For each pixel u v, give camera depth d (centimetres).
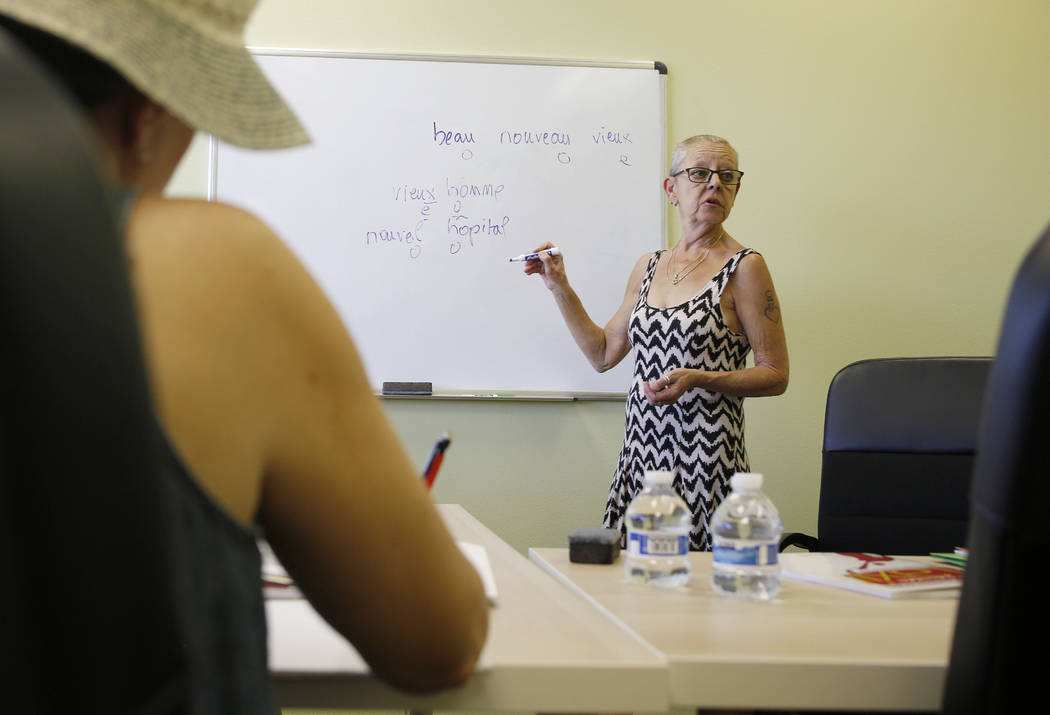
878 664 67
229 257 45
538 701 63
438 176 282
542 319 283
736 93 293
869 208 296
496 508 280
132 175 47
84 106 43
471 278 282
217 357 42
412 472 52
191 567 41
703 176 235
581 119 287
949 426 166
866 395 172
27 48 41
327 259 279
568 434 283
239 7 50
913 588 98
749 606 92
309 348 47
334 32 281
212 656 42
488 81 285
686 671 67
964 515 162
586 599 97
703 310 225
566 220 286
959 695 54
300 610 78
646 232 288
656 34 292
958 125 299
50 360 24
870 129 297
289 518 49
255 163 277
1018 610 50
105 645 26
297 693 61
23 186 24
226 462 43
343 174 280
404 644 53
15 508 25
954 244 298
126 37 42
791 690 67
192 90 45
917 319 295
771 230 293
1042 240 50
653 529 115
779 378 224
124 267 27
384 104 281
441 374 280
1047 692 50
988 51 301
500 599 87
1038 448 48
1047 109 302
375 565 50
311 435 47
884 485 168
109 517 26
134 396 26
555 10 289
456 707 62
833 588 103
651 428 229
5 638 25
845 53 297
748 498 114
